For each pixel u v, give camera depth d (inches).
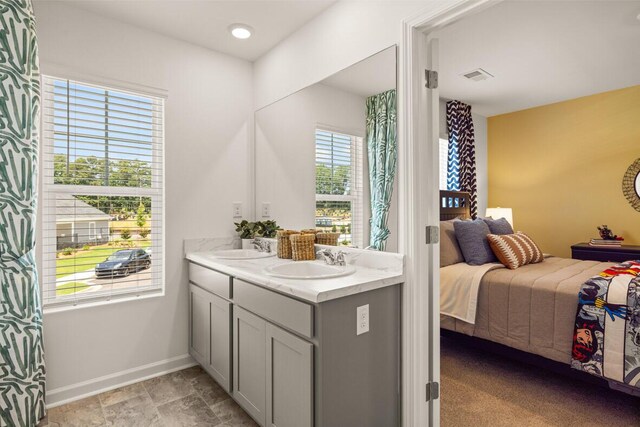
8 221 66.3
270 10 84.0
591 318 76.7
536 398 82.2
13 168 66.7
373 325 60.8
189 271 99.6
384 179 68.5
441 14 58.9
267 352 64.1
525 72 130.7
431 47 66.4
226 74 107.7
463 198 151.8
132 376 91.0
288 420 59.1
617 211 153.7
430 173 66.0
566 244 167.8
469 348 112.8
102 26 86.7
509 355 93.1
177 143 98.3
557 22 95.4
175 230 98.2
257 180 110.9
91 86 86.9
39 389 72.4
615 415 75.2
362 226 73.6
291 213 95.0
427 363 65.2
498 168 189.8
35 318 70.8
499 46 109.1
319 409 52.9
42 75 79.4
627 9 88.7
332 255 76.2
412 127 63.2
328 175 82.0
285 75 97.7
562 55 116.3
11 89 66.3
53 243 82.7
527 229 180.1
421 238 64.3
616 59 119.3
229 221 108.0
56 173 82.7
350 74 76.1
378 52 69.7
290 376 58.4
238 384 74.4
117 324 89.3
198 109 102.2
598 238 158.4
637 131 147.9
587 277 91.0
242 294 71.9
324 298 52.1
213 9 84.0
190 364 100.5
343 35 78.2
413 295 63.6
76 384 83.4
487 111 182.5
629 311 72.2
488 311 94.8
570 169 165.9
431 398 66.2
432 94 66.4
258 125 110.3
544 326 84.5
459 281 100.6
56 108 82.5
